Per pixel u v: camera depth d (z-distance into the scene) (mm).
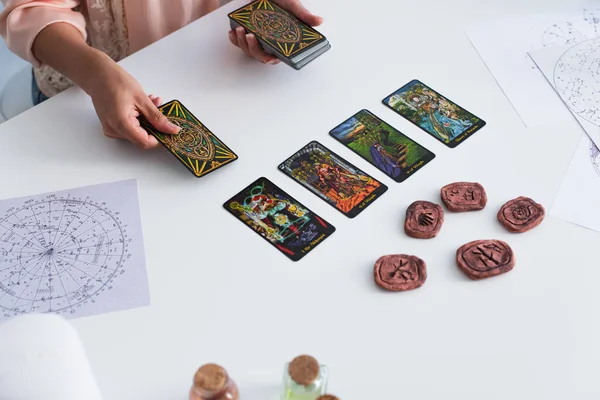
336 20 1243
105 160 1023
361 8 1267
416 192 993
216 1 1368
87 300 862
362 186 996
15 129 1058
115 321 843
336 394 785
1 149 1030
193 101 1104
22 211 956
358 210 966
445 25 1239
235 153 1029
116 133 1034
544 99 1126
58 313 848
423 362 815
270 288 877
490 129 1080
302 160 1027
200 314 851
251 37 1120
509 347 833
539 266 913
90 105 1100
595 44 1208
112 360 810
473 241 927
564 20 1249
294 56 1098
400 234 942
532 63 1180
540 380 807
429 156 1037
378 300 870
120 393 784
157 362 810
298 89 1128
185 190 985
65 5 1188
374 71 1160
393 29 1231
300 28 1143
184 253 913
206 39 1199
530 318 860
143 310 854
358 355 819
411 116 1093
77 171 1008
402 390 792
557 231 954
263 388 790
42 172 1005
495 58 1187
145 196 978
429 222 944
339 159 1029
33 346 646
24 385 635
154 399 781
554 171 1027
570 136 1076
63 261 902
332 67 1164
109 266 897
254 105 1103
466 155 1043
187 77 1140
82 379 674
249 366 807
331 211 964
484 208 976
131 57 1161
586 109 1111
